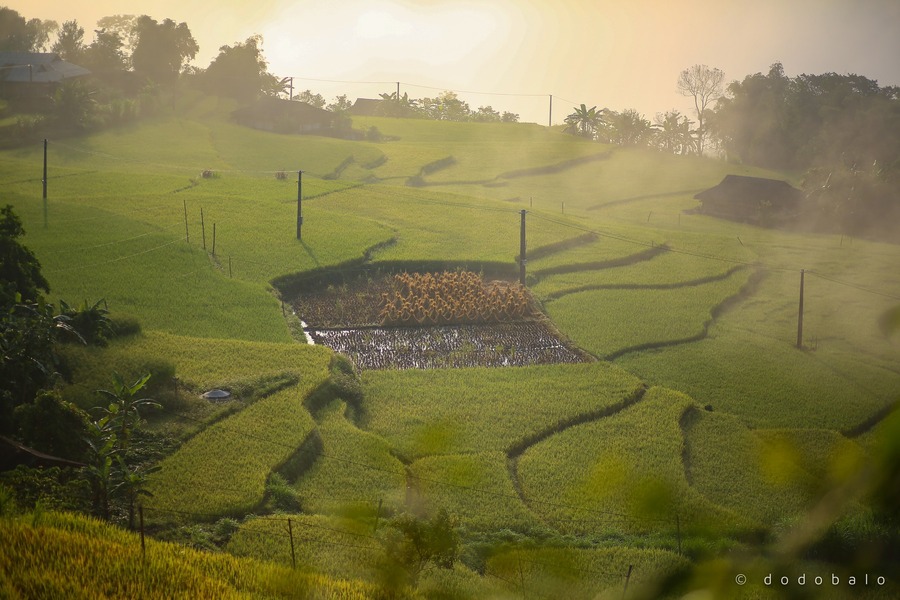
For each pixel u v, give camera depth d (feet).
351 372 165.37
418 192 325.01
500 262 244.83
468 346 188.96
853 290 254.27
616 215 355.56
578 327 205.36
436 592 31.86
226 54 496.23
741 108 506.48
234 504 107.76
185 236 239.30
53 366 127.24
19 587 57.00
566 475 128.16
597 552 101.09
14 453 104.17
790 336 211.20
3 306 131.44
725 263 269.44
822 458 139.44
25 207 251.80
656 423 149.89
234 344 168.86
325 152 394.73
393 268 237.25
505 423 145.38
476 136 492.54
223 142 397.19
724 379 178.09
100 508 97.30
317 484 119.65
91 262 211.00
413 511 111.55
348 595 66.80
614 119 526.16
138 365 140.46
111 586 59.77
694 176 440.86
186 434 126.52
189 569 67.31
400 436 139.33
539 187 396.37
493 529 110.01
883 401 169.58
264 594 67.92
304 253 235.61
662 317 215.72
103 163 338.54
